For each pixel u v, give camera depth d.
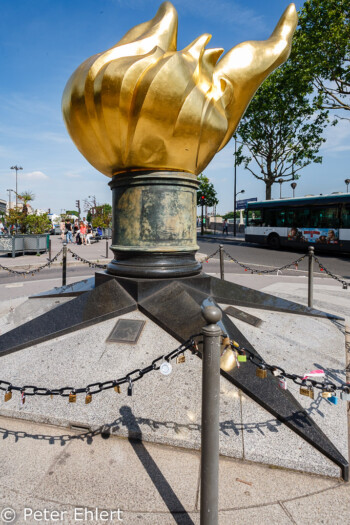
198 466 2.29
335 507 2.00
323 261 15.10
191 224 4.44
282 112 23.42
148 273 4.06
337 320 4.73
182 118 3.72
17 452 2.42
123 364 3.15
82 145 4.25
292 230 19.16
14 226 20.47
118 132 3.81
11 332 3.63
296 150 25.80
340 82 17.31
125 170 4.23
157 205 4.15
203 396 1.64
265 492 2.11
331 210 17.23
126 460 2.35
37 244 16.56
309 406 2.81
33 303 5.18
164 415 2.63
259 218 21.34
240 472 2.27
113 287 4.14
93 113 3.80
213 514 1.67
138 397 2.79
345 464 2.22
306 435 2.42
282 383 2.22
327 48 16.45
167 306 3.76
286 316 4.50
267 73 4.56
